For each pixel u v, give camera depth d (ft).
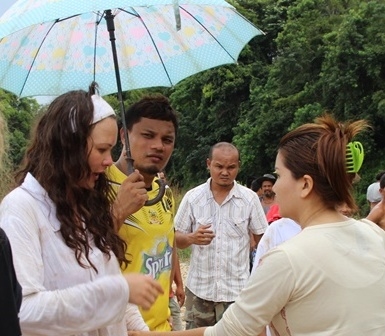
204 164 110.73
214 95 108.78
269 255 7.07
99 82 10.80
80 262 6.89
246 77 105.19
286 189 7.40
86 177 7.15
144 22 11.03
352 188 7.41
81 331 6.29
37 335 6.18
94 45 10.77
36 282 6.41
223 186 16.56
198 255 16.57
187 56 11.25
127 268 9.57
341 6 88.94
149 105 10.27
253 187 26.13
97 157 7.14
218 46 11.44
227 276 16.35
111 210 8.07
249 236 16.88
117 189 9.62
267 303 6.95
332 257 6.90
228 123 107.96
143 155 10.23
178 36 11.19
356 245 7.11
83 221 7.16
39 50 10.32
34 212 6.75
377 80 75.51
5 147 5.47
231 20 11.53
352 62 75.56
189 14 11.12
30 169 7.22
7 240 4.83
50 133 7.04
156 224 9.99
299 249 6.94
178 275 14.28
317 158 7.15
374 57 73.72
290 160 7.34
